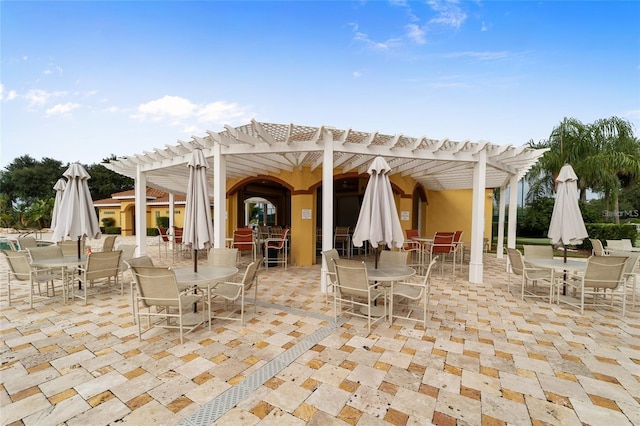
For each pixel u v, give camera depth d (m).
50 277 5.21
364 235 4.53
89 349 3.32
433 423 2.19
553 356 3.24
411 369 2.95
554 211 5.69
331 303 5.14
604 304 5.13
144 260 4.27
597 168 14.15
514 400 2.46
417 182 11.36
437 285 6.57
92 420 2.18
